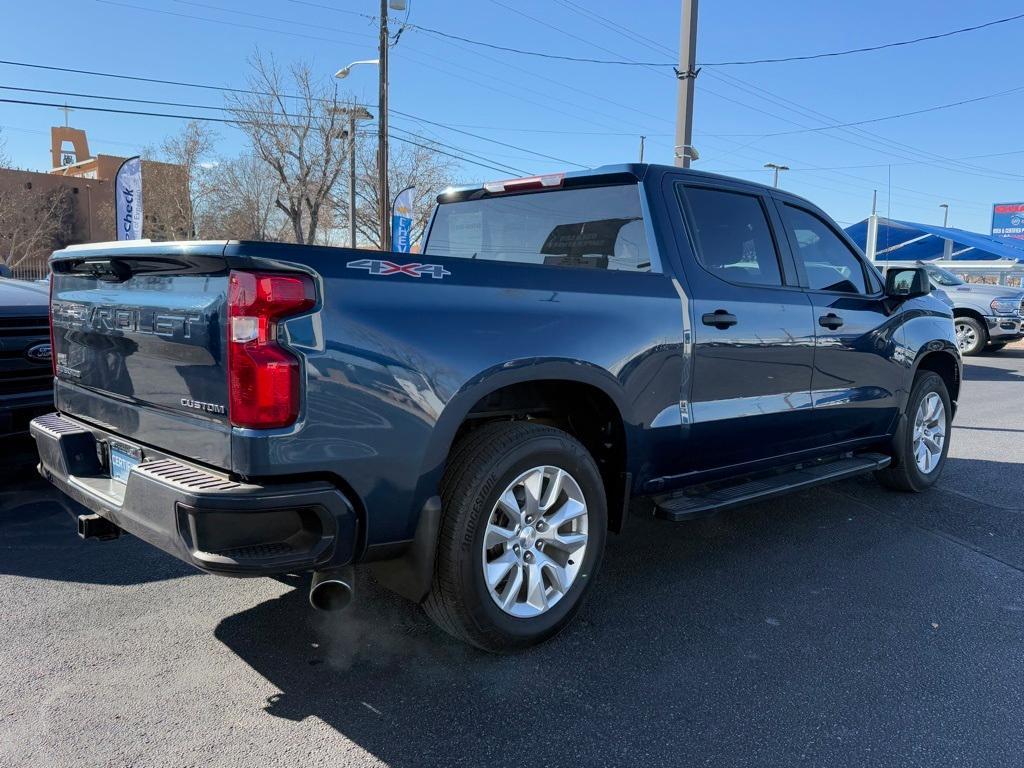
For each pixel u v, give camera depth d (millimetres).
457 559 2861
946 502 5496
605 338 3299
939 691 2965
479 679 2992
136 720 2684
